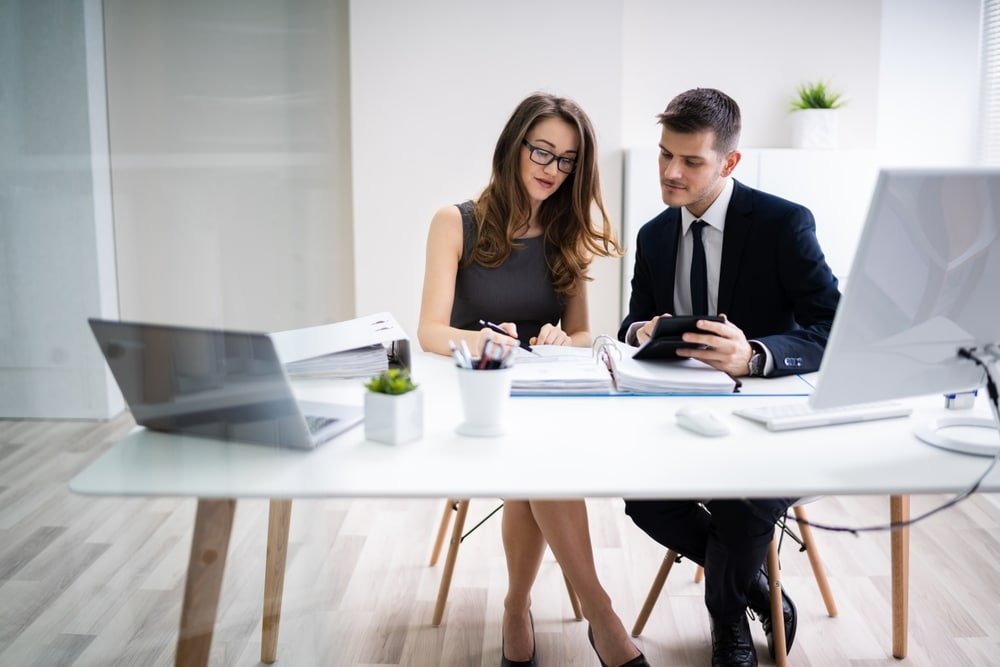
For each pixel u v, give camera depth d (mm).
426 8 3932
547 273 2336
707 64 4133
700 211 2195
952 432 1477
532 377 1726
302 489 1189
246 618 1238
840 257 3938
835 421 1534
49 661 1030
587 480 1255
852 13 4062
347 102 4012
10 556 992
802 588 2410
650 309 2354
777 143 4188
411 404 1412
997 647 2105
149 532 1100
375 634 2162
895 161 4133
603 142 4004
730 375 1848
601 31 3936
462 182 4039
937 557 2588
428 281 2254
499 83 3975
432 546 2658
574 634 2168
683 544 1980
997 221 1324
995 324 1420
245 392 1184
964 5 4004
